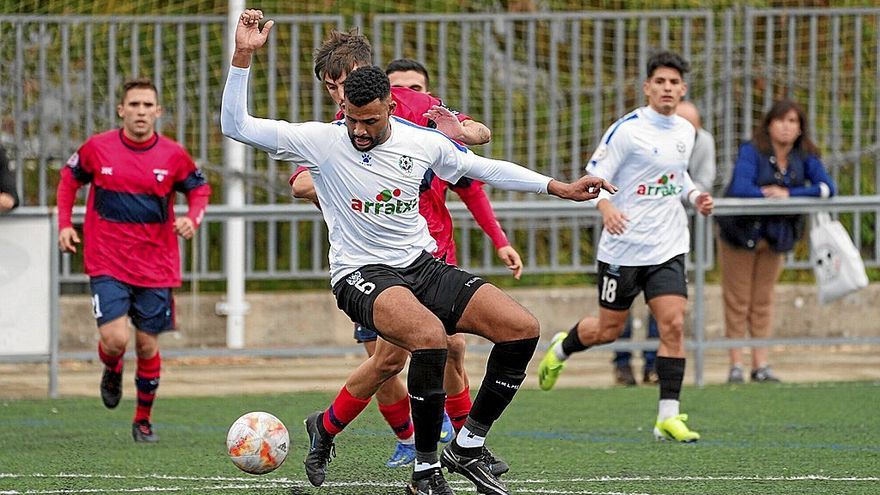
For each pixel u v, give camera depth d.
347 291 19.12
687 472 22.89
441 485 18.84
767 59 43.34
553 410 31.66
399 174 18.86
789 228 36.59
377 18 42.25
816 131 44.59
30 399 34.09
